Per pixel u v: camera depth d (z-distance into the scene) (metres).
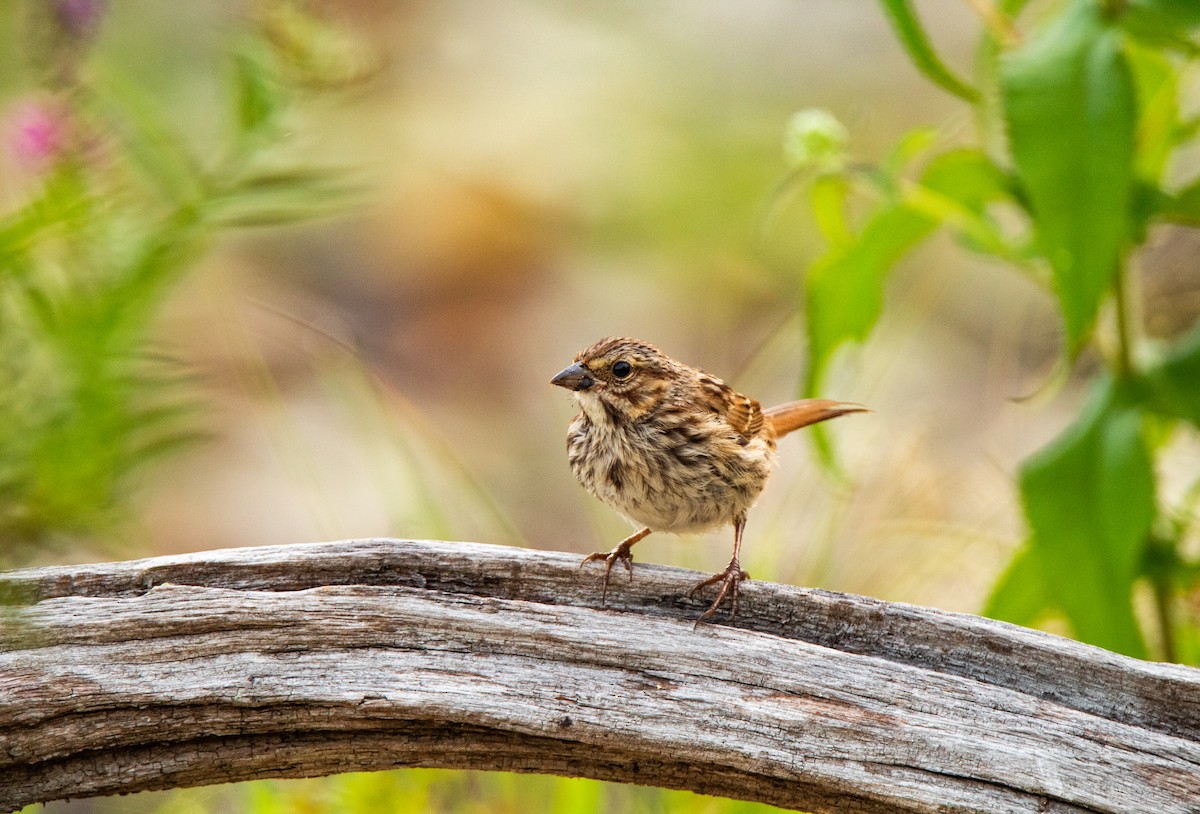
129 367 3.73
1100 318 8.23
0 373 3.67
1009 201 8.42
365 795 8.20
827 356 8.80
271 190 4.43
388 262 17.27
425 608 5.86
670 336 16.75
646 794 8.79
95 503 3.62
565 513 13.44
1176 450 11.15
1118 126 6.92
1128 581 7.76
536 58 20.19
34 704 5.53
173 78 14.47
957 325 15.66
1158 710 5.80
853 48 20.69
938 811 5.55
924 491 10.20
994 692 5.71
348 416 12.51
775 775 5.67
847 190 8.71
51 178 4.00
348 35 4.84
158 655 5.69
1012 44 7.62
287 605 5.82
